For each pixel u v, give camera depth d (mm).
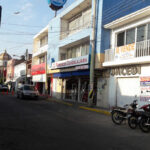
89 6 19797
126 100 14750
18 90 24062
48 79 29109
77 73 19719
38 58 35188
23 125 8273
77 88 21484
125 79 15008
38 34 32156
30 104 17141
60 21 23969
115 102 15625
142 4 16438
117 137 7008
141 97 13398
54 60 25125
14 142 5871
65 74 22312
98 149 5512
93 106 16578
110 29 16734
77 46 22125
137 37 14312
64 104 18891
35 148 5387
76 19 22469
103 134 7352
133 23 14531
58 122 9289
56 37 24844
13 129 7508
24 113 11617
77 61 18672
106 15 16578
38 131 7324
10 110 12602
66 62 20781
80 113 12922
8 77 55156
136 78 14039
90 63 16438
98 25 16750
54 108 15008
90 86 16094
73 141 6195
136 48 13539
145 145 6125
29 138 6348
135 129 8625
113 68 15859
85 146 5730
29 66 38656
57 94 25547
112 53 15422
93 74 16047
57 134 6992
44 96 27375
